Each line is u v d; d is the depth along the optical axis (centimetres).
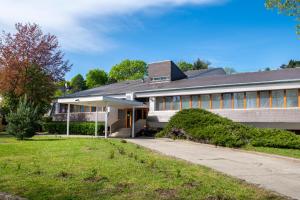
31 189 823
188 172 1059
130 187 837
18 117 2286
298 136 2005
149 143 2225
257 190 866
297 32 1780
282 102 2591
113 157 1301
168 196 764
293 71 2914
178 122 2595
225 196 770
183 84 3303
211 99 2969
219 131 2202
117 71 7800
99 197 753
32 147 1741
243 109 2758
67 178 927
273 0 1791
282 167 1327
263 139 2045
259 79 2759
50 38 3869
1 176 964
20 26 3759
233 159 1541
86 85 8438
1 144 1897
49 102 3994
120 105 3172
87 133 3441
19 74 3684
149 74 3928
